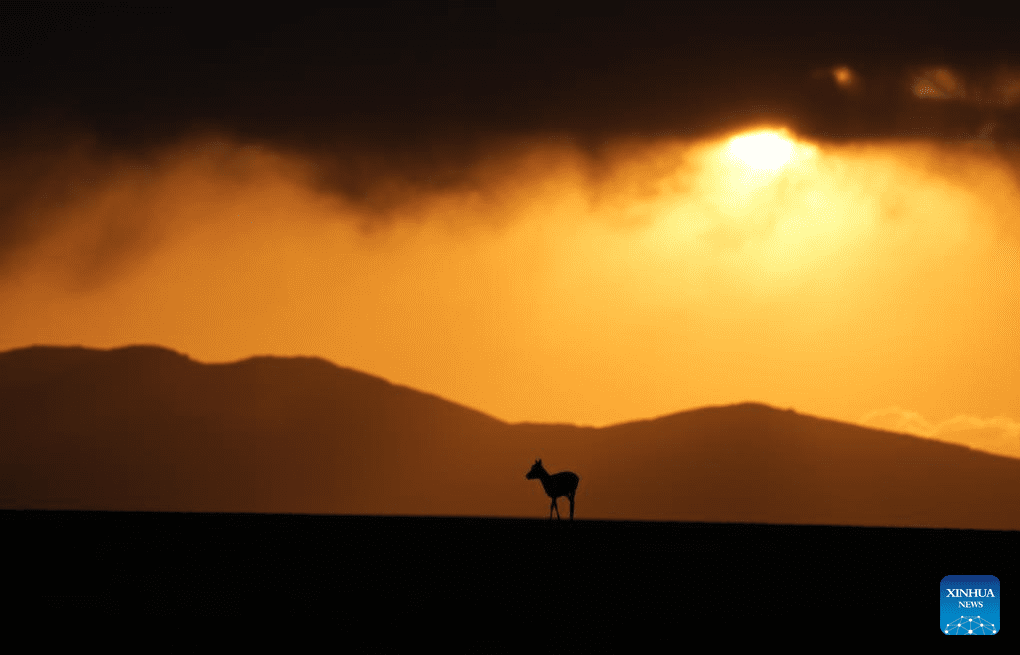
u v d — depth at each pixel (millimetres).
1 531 189625
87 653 99938
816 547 186750
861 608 126500
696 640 109438
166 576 141375
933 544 197375
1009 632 115250
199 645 103625
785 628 115625
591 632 111750
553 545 180250
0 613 116000
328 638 107438
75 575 140375
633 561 161125
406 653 101875
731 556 170875
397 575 145000
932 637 112750
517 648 104625
